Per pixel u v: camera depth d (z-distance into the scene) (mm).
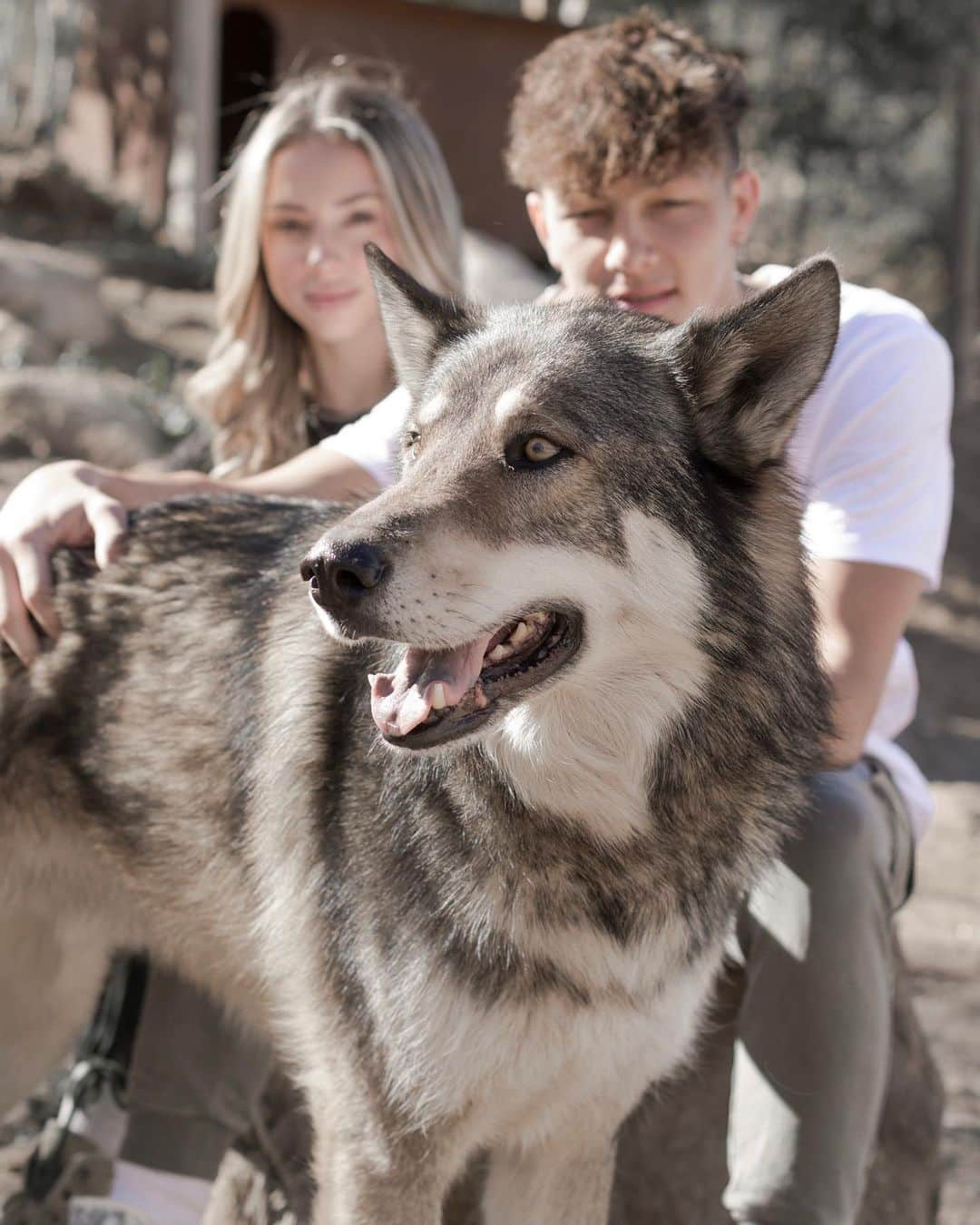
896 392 3119
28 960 3275
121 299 11727
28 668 3129
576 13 19531
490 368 2676
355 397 4172
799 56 19609
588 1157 2912
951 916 6391
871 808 2959
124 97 14359
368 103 4082
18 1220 3307
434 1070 2639
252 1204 3551
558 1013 2623
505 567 2480
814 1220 2758
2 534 3201
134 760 3025
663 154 3273
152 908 3166
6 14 15281
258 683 2914
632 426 2623
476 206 16531
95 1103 3324
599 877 2613
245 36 17438
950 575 12906
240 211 4051
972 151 16531
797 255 19969
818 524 3121
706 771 2648
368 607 2377
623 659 2592
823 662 2881
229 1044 3279
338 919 2742
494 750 2584
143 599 3090
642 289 3412
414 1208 2756
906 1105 3416
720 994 3281
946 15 18547
